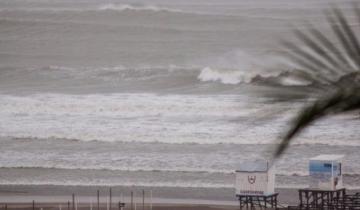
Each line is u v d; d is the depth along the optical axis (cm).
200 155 14862
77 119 18025
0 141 16175
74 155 15038
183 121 17588
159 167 14100
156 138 16225
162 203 11494
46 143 16025
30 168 14162
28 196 12119
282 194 11869
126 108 19012
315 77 1318
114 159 14725
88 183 13150
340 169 9912
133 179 13375
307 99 1311
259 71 1593
